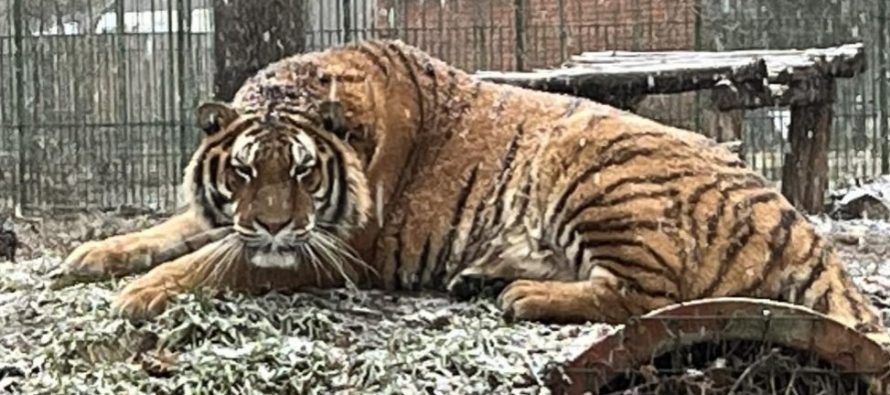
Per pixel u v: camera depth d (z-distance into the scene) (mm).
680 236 5480
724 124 12625
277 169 5566
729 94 9977
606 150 5703
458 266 5996
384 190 5969
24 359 5090
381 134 5918
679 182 5570
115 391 4695
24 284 6398
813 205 10805
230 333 5234
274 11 10445
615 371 4270
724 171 5637
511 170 5930
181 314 5371
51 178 13406
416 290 6074
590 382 4277
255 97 5789
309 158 5621
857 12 14648
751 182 5637
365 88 5965
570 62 11430
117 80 13742
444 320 5480
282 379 4766
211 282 5688
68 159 13477
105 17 17938
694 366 4398
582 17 15641
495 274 5910
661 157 5645
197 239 6262
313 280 5922
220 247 5711
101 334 5250
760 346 4328
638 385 4340
